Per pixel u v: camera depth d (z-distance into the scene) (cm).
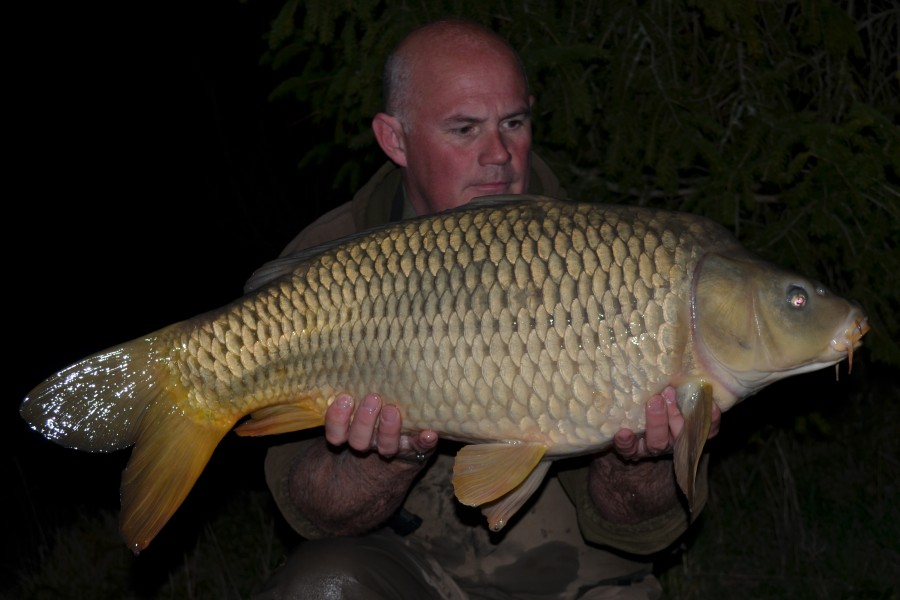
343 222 135
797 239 170
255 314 106
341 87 186
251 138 400
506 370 100
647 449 105
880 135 166
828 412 226
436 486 125
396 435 104
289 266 108
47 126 447
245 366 106
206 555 212
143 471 107
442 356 101
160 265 427
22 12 445
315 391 106
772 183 178
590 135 189
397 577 117
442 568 123
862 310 102
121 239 436
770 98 179
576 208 102
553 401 100
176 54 427
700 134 173
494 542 125
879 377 248
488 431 102
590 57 172
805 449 233
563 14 186
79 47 443
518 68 126
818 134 166
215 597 199
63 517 235
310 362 105
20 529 232
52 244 436
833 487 222
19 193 444
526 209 102
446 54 124
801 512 210
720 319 100
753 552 204
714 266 100
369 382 104
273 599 112
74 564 210
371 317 103
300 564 114
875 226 166
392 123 129
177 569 209
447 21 127
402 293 102
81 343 377
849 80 184
